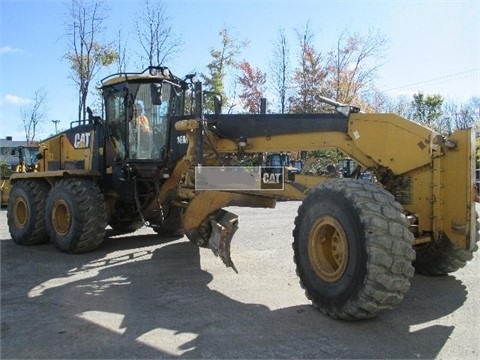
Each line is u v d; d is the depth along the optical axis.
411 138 4.54
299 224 4.40
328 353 3.32
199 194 5.71
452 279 5.34
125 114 7.23
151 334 3.71
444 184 4.45
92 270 5.95
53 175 7.45
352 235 3.79
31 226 7.73
